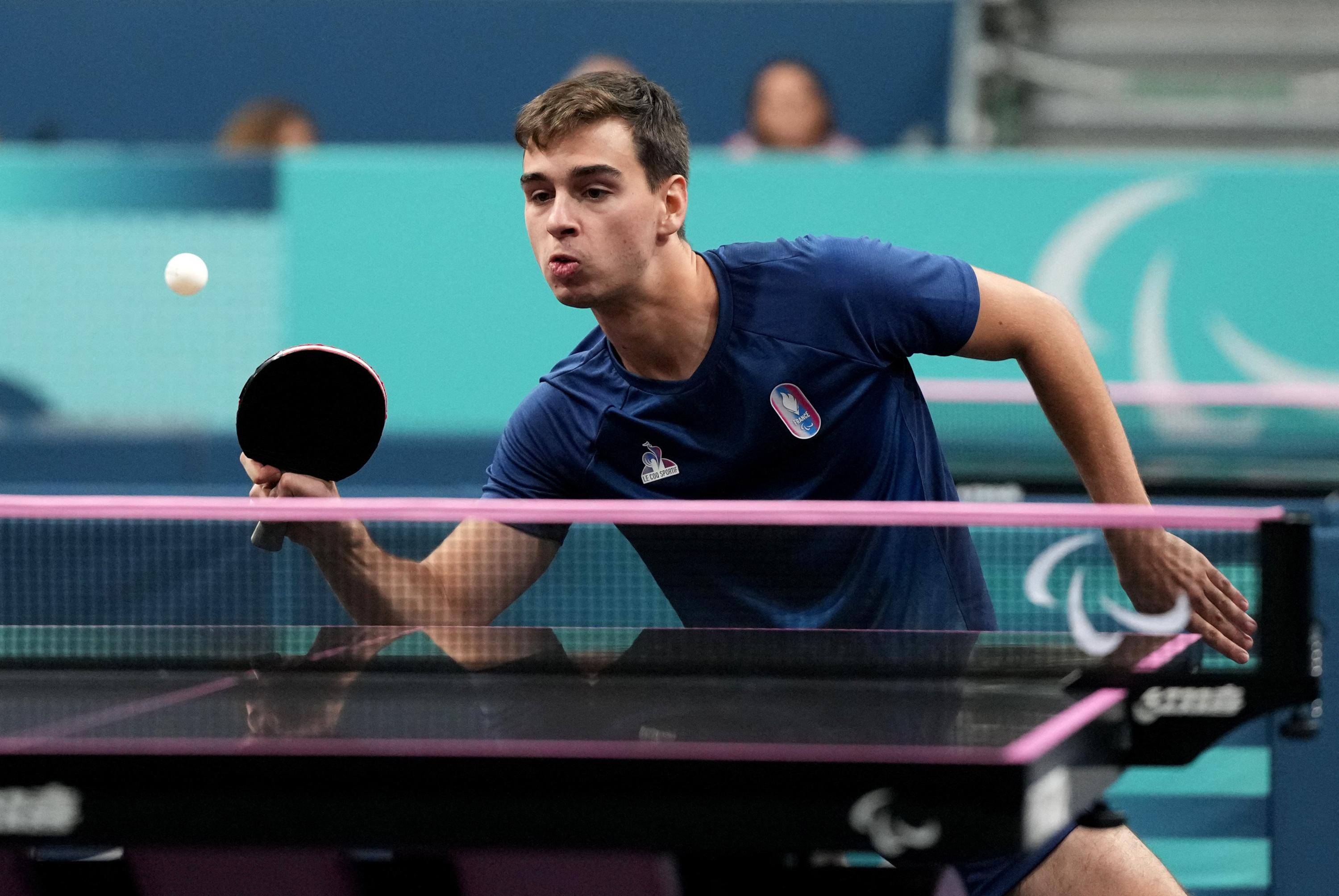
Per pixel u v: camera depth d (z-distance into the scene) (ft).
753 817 15.30
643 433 24.57
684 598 23.16
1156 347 54.34
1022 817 14.84
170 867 20.52
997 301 24.04
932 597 23.57
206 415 55.06
